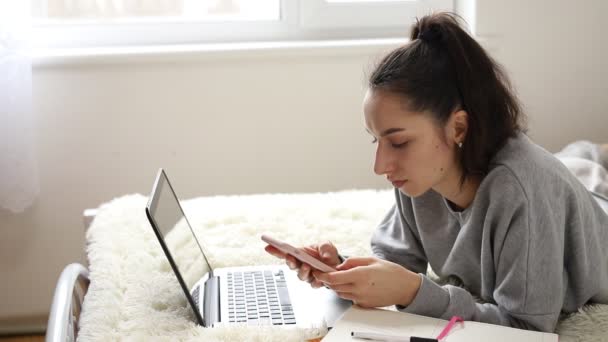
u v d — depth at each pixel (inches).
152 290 48.3
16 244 86.4
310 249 47.6
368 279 41.1
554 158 45.5
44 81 82.6
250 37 89.6
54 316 42.2
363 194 67.7
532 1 86.9
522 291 41.8
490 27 87.0
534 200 41.6
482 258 44.1
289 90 86.7
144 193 86.7
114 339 42.0
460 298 42.4
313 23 89.9
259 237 58.4
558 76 89.2
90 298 47.3
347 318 40.3
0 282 87.2
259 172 88.4
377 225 58.9
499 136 43.1
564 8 87.6
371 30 91.1
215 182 87.9
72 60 82.0
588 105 90.4
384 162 42.1
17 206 80.1
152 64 84.0
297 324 43.1
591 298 47.2
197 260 49.8
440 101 41.2
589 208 46.3
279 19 89.7
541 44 88.1
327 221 60.9
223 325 42.4
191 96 85.4
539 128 90.4
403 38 89.3
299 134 87.9
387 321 39.9
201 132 86.4
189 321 44.1
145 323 43.4
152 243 56.4
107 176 86.0
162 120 85.5
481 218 44.4
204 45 86.7
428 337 38.0
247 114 86.7
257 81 86.0
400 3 90.8
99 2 86.7
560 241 42.4
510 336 38.1
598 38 88.8
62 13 86.2
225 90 85.7
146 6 87.7
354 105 87.7
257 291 48.2
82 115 84.2
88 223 64.6
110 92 84.0
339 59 86.4
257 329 41.4
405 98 40.6
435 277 53.4
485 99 42.0
